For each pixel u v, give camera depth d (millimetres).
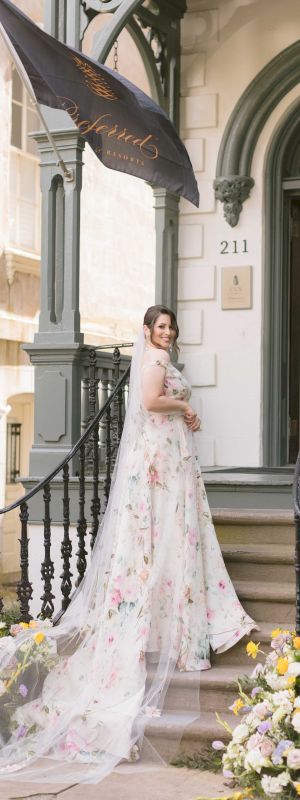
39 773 4828
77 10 7398
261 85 8961
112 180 14336
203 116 9164
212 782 4691
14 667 5355
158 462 5430
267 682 4637
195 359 9234
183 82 9266
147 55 8844
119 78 7059
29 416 13883
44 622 5723
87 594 5703
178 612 5301
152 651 5309
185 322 9273
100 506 6562
